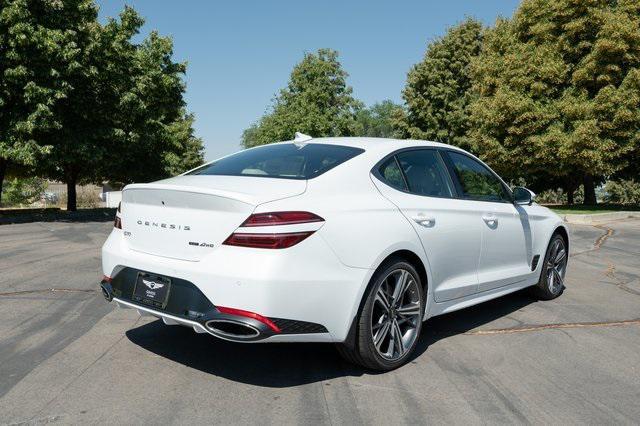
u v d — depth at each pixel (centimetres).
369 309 336
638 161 2514
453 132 3756
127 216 363
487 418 289
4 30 1573
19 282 611
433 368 362
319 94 3559
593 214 1678
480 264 448
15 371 341
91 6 1802
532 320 484
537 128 2259
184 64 2762
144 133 2302
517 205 515
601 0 2178
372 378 343
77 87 1783
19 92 1641
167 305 321
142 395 309
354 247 326
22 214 2039
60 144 1770
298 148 404
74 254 837
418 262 378
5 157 1645
